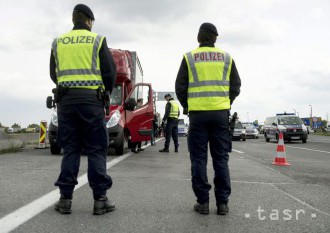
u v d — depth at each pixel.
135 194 5.31
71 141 4.18
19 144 14.92
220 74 4.40
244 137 30.86
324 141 30.70
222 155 4.33
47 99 4.78
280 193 5.64
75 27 4.32
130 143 13.09
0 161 9.32
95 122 4.14
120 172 7.62
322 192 5.79
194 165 4.30
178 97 4.48
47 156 10.84
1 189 5.46
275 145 22.50
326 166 9.88
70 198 4.16
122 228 3.61
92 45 4.18
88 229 3.55
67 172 4.14
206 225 3.78
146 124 12.92
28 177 6.59
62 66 4.19
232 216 4.18
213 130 4.36
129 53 13.77
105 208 4.19
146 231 3.53
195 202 4.86
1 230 3.47
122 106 11.97
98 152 4.18
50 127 11.38
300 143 26.47
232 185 6.31
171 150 15.21
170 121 13.84
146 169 8.22
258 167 9.31
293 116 27.94
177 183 6.34
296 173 8.20
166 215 4.15
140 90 13.09
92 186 4.14
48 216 3.99
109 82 4.24
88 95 4.12
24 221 3.78
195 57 4.43
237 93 4.52
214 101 4.33
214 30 4.51
